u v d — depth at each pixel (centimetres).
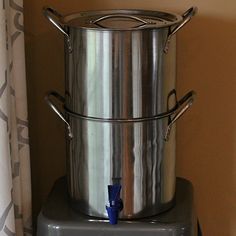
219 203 134
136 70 100
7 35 106
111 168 105
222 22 123
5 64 101
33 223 133
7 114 103
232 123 128
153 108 103
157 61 101
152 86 102
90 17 112
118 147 104
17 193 115
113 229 106
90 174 107
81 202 111
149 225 106
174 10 123
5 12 102
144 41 99
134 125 103
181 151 131
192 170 132
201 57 125
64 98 113
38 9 125
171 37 103
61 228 106
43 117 132
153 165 107
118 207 105
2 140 103
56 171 135
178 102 112
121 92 101
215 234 135
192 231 109
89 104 103
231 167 131
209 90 127
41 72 129
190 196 119
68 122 109
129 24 104
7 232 108
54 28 126
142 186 107
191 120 129
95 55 100
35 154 134
